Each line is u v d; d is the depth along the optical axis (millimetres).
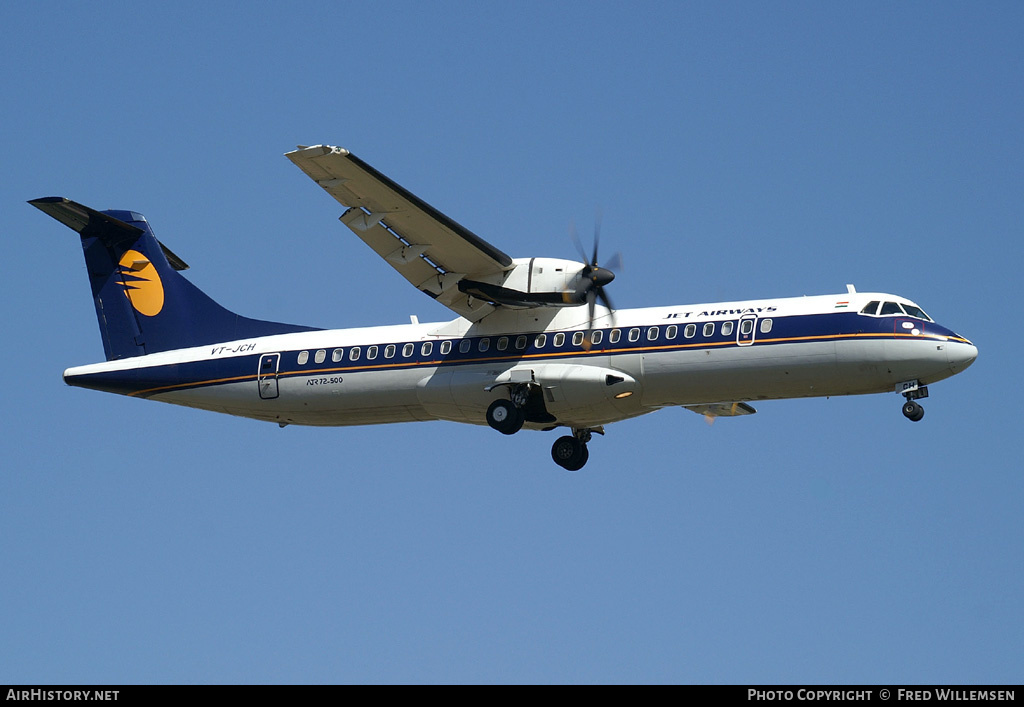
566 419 87625
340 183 75688
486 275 84375
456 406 87812
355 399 90000
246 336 94688
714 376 81875
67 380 96000
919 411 79875
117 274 97938
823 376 80312
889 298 80812
